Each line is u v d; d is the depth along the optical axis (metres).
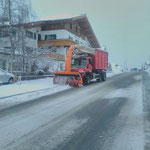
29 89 11.97
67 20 33.47
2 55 19.66
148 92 10.31
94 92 10.85
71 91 11.49
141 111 6.18
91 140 3.89
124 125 4.80
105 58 19.97
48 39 35.47
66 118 5.55
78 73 14.04
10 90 11.32
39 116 5.82
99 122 5.11
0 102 8.25
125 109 6.55
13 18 17.45
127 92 10.49
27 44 22.08
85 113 6.10
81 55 15.89
